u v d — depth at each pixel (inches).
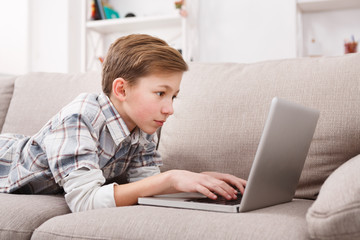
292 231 23.5
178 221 26.0
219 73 47.3
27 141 42.9
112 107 38.4
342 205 21.7
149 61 35.2
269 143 27.6
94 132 36.7
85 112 36.8
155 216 27.0
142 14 135.3
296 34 104.1
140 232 25.7
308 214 23.0
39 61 145.9
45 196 37.9
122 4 137.6
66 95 53.8
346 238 21.6
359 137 37.7
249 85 43.8
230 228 24.4
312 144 39.4
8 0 135.9
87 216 28.6
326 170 38.7
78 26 144.0
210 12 127.2
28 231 30.1
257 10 122.1
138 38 38.0
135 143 41.4
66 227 27.9
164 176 33.0
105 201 32.9
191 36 127.6
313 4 107.5
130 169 44.7
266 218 25.8
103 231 26.5
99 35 138.7
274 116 27.2
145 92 35.8
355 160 29.4
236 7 124.4
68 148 34.4
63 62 143.9
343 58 41.9
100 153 38.2
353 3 106.9
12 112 55.9
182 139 44.5
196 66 49.8
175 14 118.3
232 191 32.4
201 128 43.8
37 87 56.7
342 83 39.8
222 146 42.3
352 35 106.6
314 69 42.1
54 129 36.7
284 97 41.3
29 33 142.7
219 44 126.3
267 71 44.3
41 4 145.7
